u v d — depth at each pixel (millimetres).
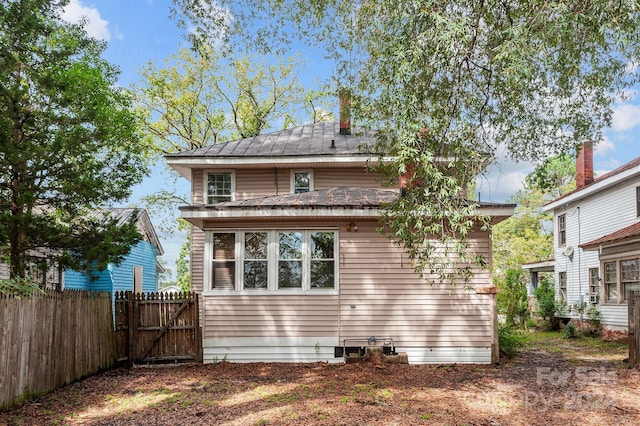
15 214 10625
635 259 16422
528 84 8250
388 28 8102
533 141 9711
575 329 18703
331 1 9320
